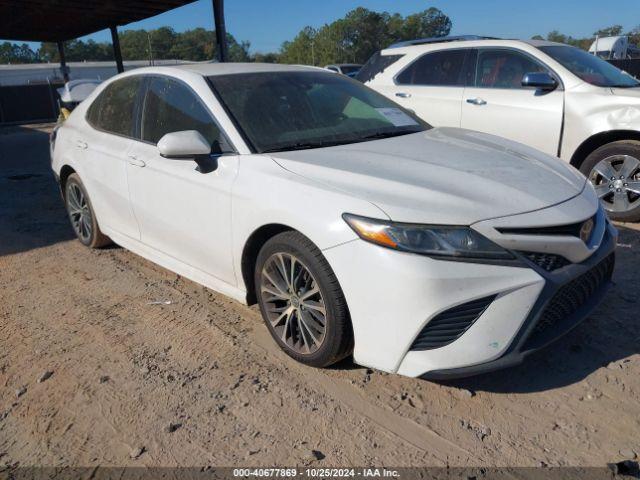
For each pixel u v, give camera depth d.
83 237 5.28
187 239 3.70
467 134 3.93
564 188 2.96
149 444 2.59
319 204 2.78
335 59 90.56
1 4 11.95
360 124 3.82
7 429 2.75
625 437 2.50
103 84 4.94
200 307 3.95
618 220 5.47
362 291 2.62
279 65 4.33
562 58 5.92
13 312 4.01
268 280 3.18
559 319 2.77
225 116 3.46
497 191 2.77
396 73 7.16
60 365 3.28
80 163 4.82
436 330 2.54
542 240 2.57
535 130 5.84
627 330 3.37
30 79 60.34
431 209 2.58
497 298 2.50
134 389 3.01
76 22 14.78
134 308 3.98
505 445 2.49
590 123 5.43
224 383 3.03
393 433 2.59
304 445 2.54
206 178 3.40
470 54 6.46
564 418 2.64
